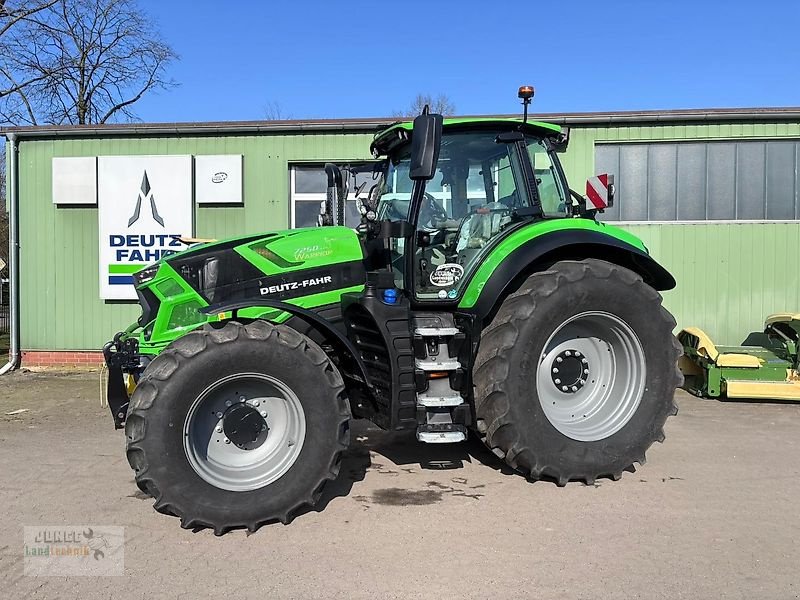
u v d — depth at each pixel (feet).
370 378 13.66
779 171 28.84
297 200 30.40
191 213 29.94
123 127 29.45
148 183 29.78
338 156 29.71
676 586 9.55
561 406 14.53
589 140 29.09
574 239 13.84
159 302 14.12
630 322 14.23
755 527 11.71
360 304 12.91
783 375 22.48
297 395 11.98
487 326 13.75
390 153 16.42
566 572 9.98
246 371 11.71
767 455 16.29
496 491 13.70
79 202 29.89
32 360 30.32
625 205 29.27
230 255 13.76
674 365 14.64
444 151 14.69
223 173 29.84
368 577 9.87
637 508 12.65
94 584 9.71
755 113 28.09
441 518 12.20
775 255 28.63
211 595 9.37
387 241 13.67
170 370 11.36
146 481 11.19
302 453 11.98
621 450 14.08
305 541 11.21
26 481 14.55
